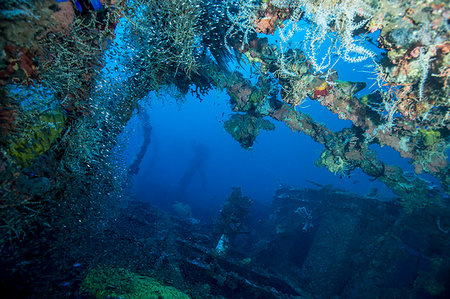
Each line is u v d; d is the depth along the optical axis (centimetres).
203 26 397
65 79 239
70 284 274
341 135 496
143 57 354
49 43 213
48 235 273
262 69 434
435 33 235
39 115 220
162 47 359
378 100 409
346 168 528
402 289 640
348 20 271
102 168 355
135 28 314
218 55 464
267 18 333
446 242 614
